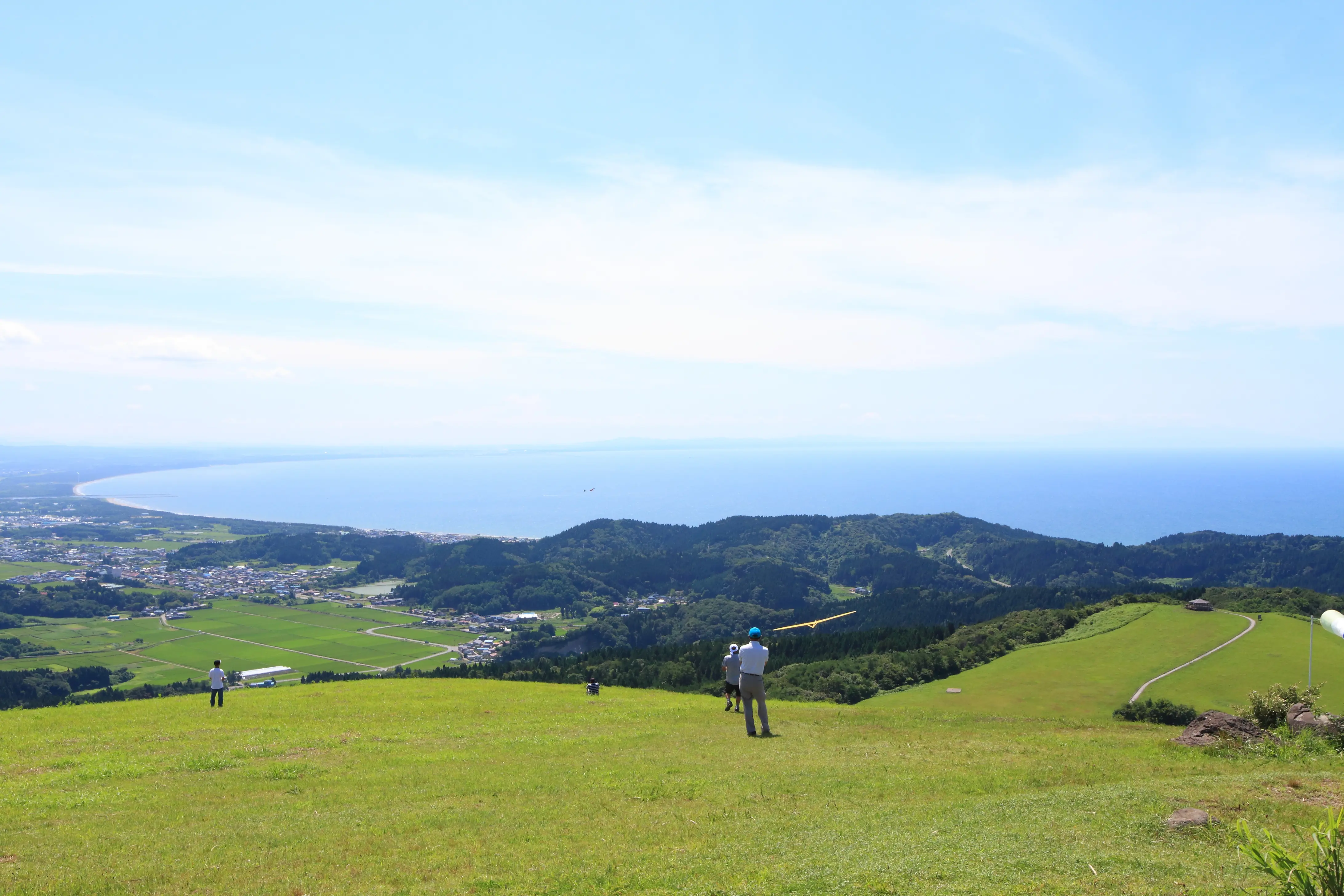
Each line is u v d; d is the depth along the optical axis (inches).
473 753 780.6
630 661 4037.9
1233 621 3152.1
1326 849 287.7
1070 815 453.7
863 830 453.7
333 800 581.6
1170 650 2805.1
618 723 986.1
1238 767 637.9
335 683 1659.7
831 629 6205.7
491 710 1154.0
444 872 408.8
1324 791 491.8
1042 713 2214.6
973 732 882.1
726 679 971.9
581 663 4092.0
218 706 1210.0
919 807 506.9
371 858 437.1
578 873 395.9
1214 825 416.8
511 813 530.0
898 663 3048.7
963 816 470.0
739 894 353.7
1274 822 423.2
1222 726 771.4
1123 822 431.8
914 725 960.9
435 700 1307.8
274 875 409.7
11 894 383.2
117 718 1059.9
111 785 640.4
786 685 3014.3
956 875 359.9
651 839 454.6
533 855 433.4
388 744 841.5
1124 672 2605.8
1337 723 776.3
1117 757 693.9
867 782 593.9
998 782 585.6
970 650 3139.8
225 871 416.8
